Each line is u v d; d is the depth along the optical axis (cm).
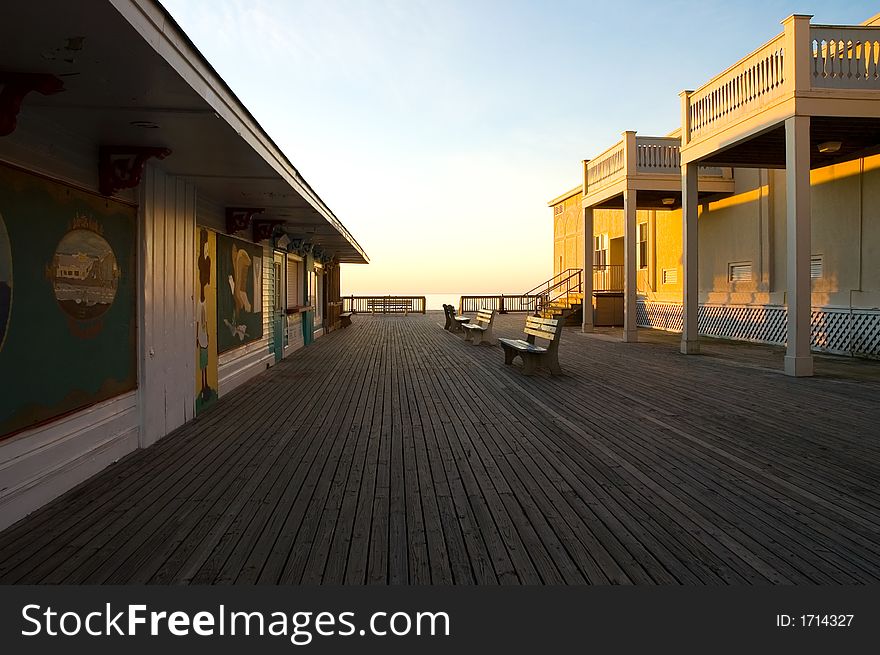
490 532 320
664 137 1455
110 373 447
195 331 630
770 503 362
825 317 1170
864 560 285
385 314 3278
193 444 508
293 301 1357
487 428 565
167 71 308
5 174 327
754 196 1417
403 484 400
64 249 387
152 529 321
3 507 320
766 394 736
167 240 553
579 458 462
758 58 937
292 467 439
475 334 1520
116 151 445
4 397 322
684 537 312
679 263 1744
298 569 277
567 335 1672
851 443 503
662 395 736
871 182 1075
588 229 1769
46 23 254
